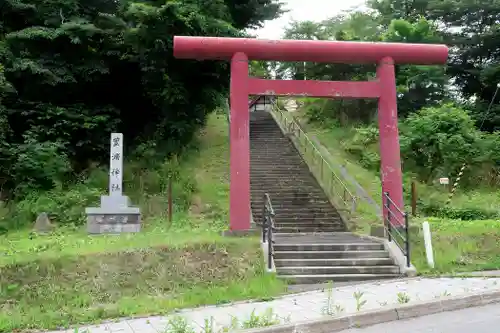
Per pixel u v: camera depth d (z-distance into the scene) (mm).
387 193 12727
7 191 17234
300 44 13625
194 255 10367
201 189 18359
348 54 13812
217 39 13445
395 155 13688
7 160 17094
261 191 18406
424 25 26469
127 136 22062
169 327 6852
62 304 8305
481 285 9281
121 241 11312
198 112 21359
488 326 6750
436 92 27938
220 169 20500
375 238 12773
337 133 26594
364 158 23016
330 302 8023
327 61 14141
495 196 20594
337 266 11000
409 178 21203
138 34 18672
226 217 16109
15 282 8797
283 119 28406
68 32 18484
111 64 20531
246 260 10500
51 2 19578
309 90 13758
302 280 10266
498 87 28297
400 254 11367
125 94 21844
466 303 8102
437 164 21797
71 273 9234
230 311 7727
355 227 15312
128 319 7434
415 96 27766
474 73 31219
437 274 10766
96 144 19750
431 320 7215
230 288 9164
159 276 9523
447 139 21406
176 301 8367
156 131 21016
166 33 18766
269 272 10062
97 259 9711
